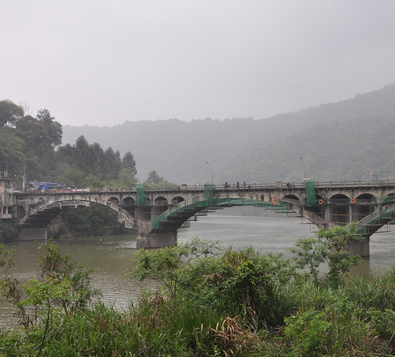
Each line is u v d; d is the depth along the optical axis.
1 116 147.12
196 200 71.75
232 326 11.59
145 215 84.94
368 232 55.81
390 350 11.78
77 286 19.17
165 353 10.59
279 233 103.50
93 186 138.88
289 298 14.52
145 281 43.16
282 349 11.25
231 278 13.69
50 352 10.34
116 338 10.66
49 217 99.38
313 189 60.94
